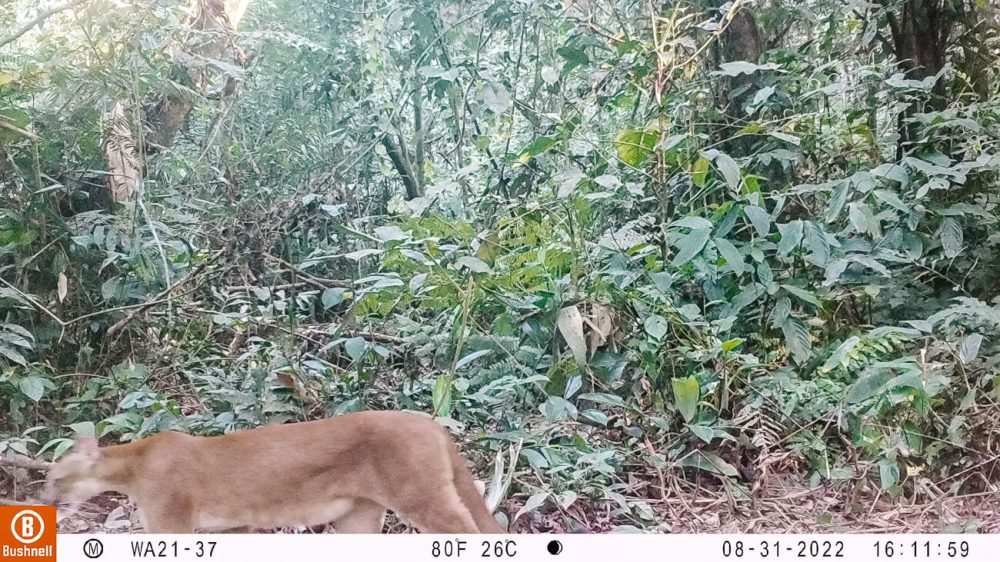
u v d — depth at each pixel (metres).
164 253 4.02
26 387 3.22
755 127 3.76
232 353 4.03
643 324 3.37
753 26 4.54
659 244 3.82
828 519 2.91
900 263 3.90
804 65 4.59
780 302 3.49
